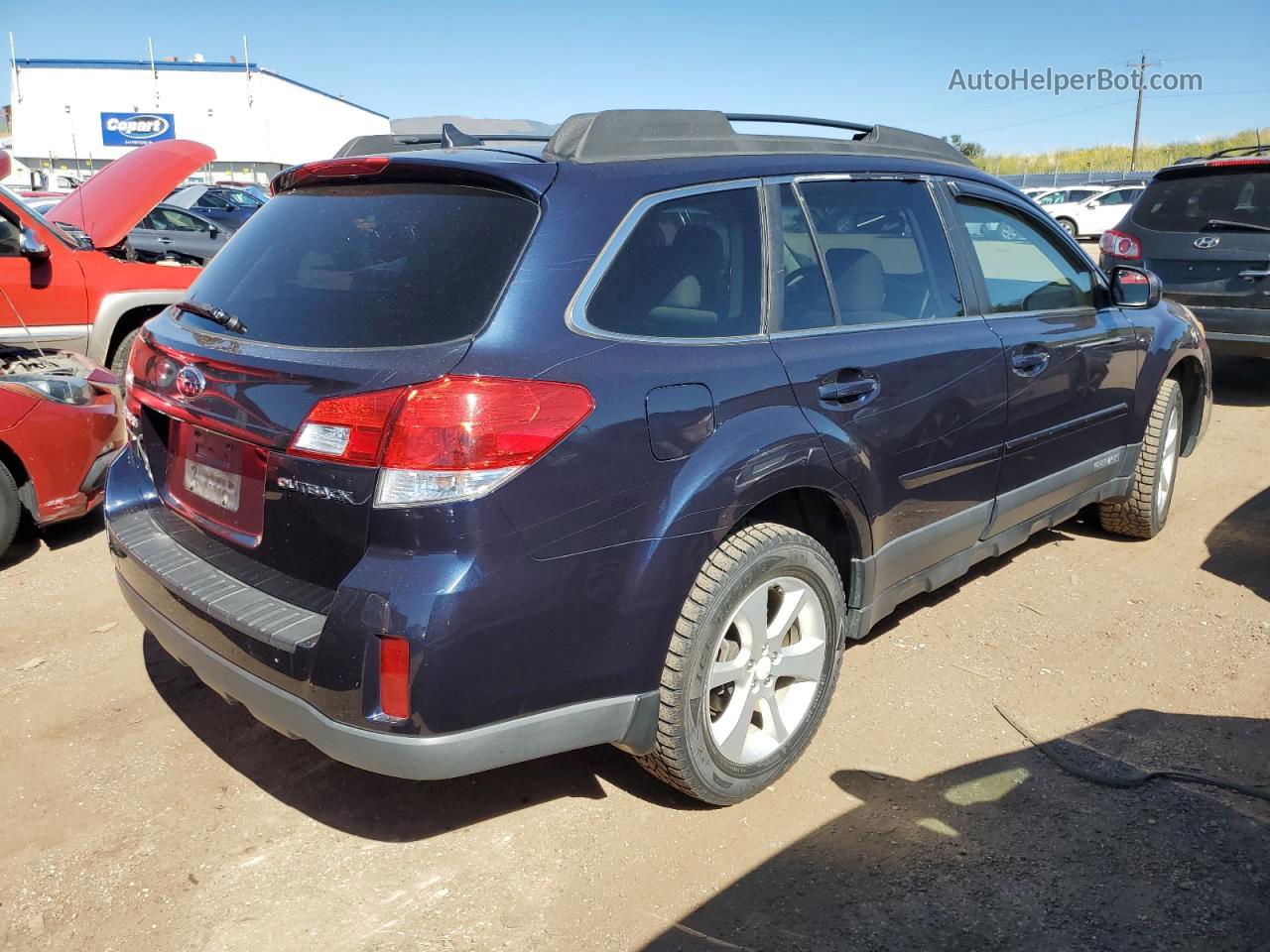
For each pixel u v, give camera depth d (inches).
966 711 130.5
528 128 156.4
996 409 136.3
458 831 107.7
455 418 83.7
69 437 182.4
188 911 96.2
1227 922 91.2
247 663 92.9
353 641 84.4
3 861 103.0
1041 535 194.4
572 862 102.5
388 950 91.0
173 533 108.9
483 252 93.4
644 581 94.6
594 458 90.1
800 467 106.0
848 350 115.6
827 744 123.2
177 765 119.7
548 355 89.3
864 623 123.6
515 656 87.8
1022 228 152.7
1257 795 111.1
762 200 113.3
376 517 84.7
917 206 134.0
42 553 188.4
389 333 90.4
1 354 206.7
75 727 127.6
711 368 101.1
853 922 92.7
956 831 105.9
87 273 255.4
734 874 100.3
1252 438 262.8
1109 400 164.2
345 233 102.7
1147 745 122.1
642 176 103.2
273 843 106.0
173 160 275.6
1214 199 291.9
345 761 88.0
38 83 2025.1
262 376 93.4
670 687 99.0
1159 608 161.2
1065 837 104.3
